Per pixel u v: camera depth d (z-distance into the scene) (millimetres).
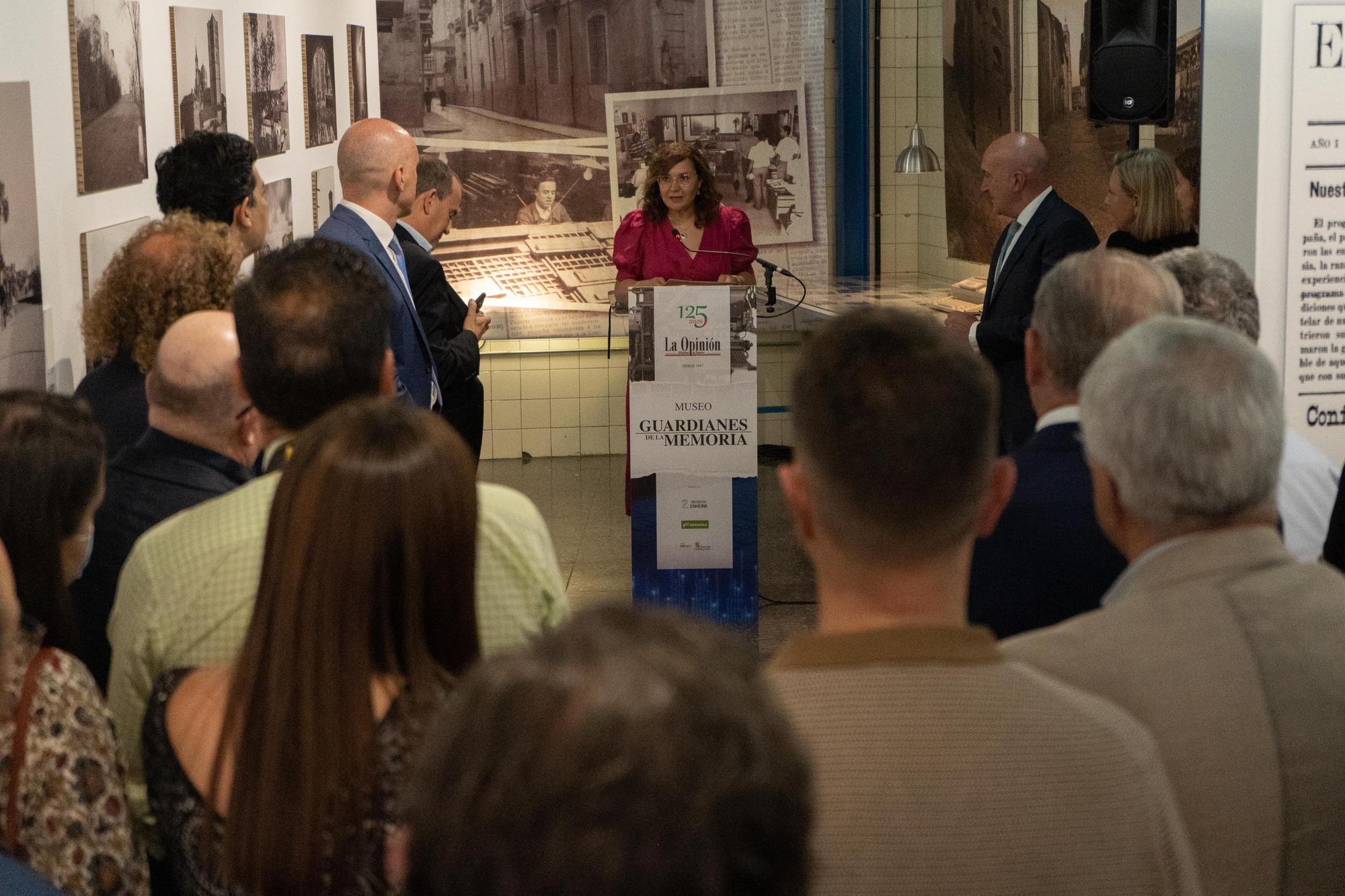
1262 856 1359
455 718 678
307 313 1903
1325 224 2645
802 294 8750
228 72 4859
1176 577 1449
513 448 8664
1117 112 4500
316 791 1331
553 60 8375
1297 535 2188
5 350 3066
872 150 8922
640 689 646
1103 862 1110
